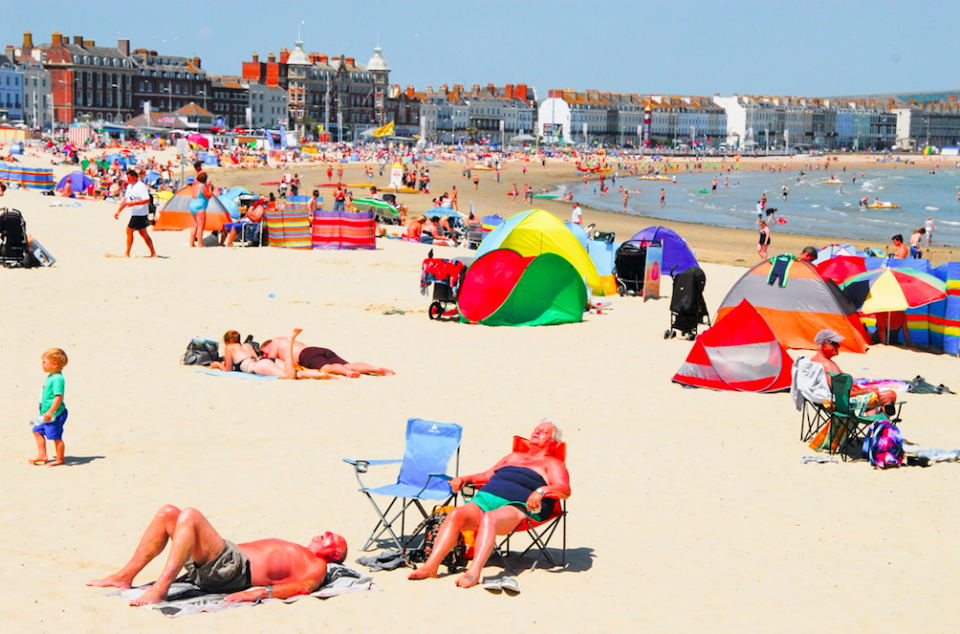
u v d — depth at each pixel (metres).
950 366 16.50
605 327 19.20
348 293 21.45
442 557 6.90
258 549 6.55
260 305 19.19
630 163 174.50
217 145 110.44
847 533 8.28
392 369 14.45
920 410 13.12
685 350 16.91
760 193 107.50
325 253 28.73
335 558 6.96
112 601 6.17
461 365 15.02
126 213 38.53
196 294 19.95
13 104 154.62
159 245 27.97
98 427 10.69
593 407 12.70
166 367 13.79
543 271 18.97
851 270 19.33
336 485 8.98
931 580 7.26
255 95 180.88
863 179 147.88
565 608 6.48
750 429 11.87
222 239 29.08
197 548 6.26
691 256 28.22
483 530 6.89
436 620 6.20
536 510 6.95
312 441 10.52
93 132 108.88
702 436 11.43
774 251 43.50
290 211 29.36
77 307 17.73
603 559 7.47
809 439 11.41
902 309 17.38
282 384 13.18
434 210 38.16
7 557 6.88
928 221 47.44
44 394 9.25
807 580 7.18
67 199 44.41
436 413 11.98
